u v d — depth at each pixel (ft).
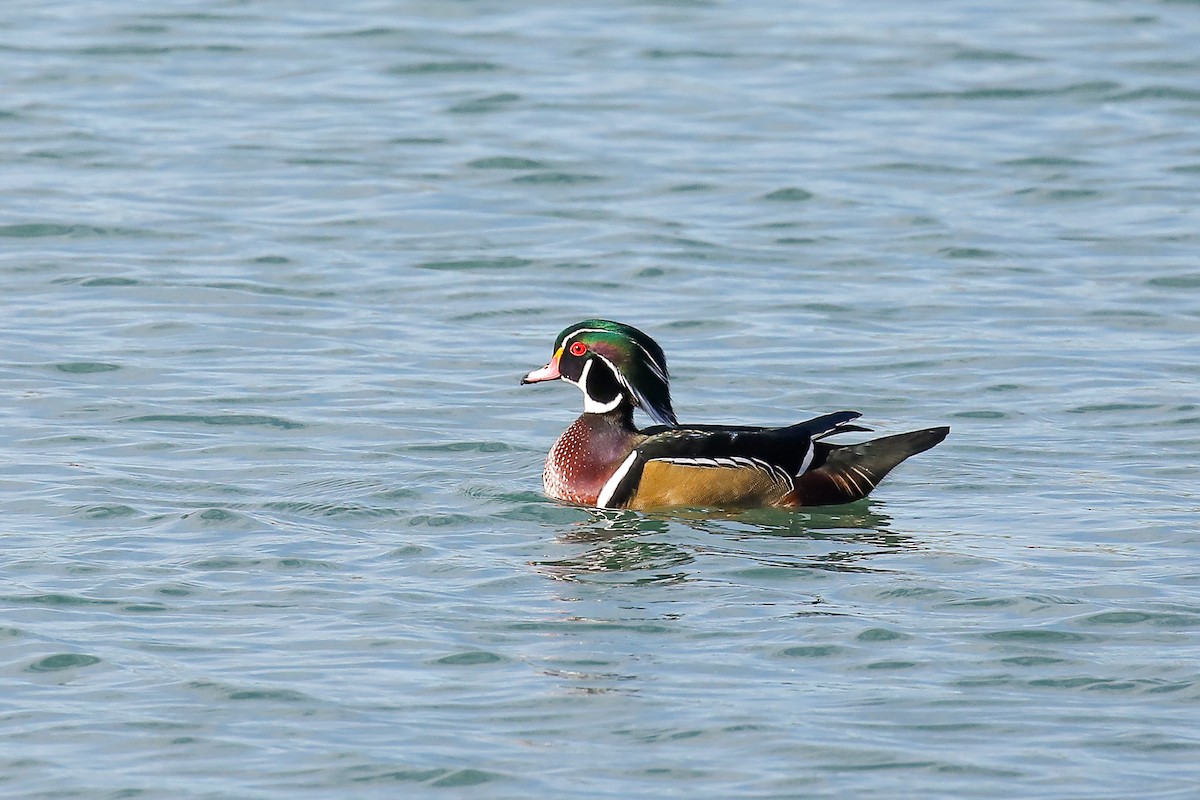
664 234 75.20
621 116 90.89
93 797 31.24
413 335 63.62
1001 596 40.52
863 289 69.10
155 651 37.22
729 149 86.28
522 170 83.15
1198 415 55.36
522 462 51.60
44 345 61.36
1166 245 74.33
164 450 51.39
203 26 104.12
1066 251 73.77
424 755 32.76
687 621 39.29
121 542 43.65
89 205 77.05
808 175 82.58
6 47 98.89
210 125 88.17
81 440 51.98
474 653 37.40
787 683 35.96
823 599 40.57
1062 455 51.98
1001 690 35.58
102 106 90.43
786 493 48.11
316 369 59.57
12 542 43.45
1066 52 101.14
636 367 49.52
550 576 42.14
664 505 48.01
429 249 73.26
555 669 36.58
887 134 88.58
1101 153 86.12
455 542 44.65
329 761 32.53
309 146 85.46
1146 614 39.32
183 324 63.93
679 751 33.01
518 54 100.48
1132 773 32.14
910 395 57.93
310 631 38.37
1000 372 59.93
